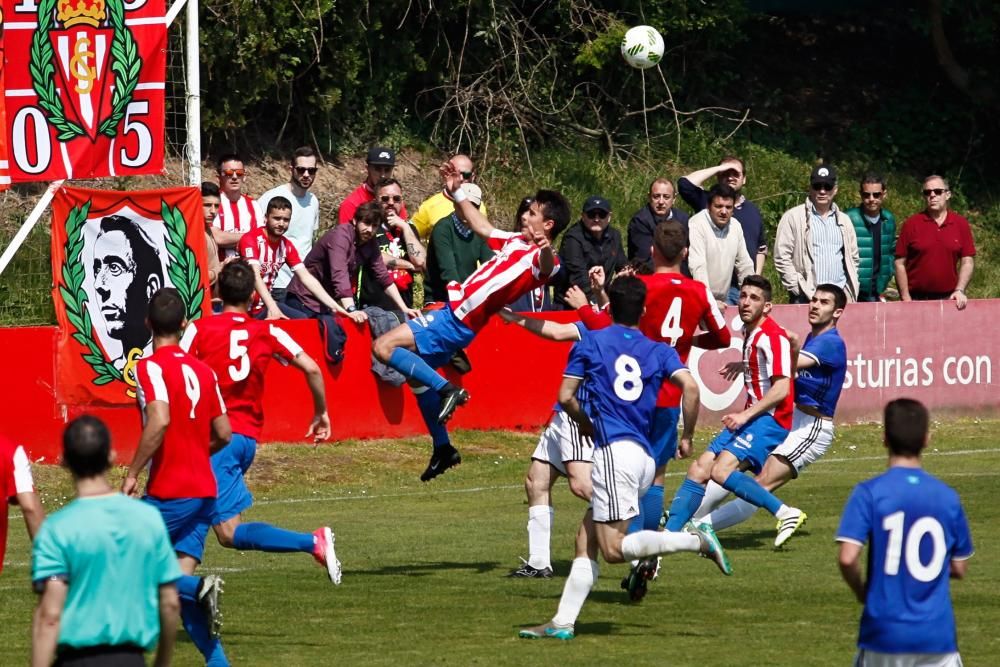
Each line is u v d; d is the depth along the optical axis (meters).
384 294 35.56
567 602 17.94
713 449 24.73
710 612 19.58
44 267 42.62
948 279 43.38
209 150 51.28
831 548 25.45
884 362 42.22
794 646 17.23
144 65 33.97
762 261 40.75
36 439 33.00
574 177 58.53
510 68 59.62
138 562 11.62
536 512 22.53
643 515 21.31
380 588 21.52
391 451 35.50
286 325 34.03
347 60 53.06
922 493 12.23
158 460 16.61
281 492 32.19
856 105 67.56
